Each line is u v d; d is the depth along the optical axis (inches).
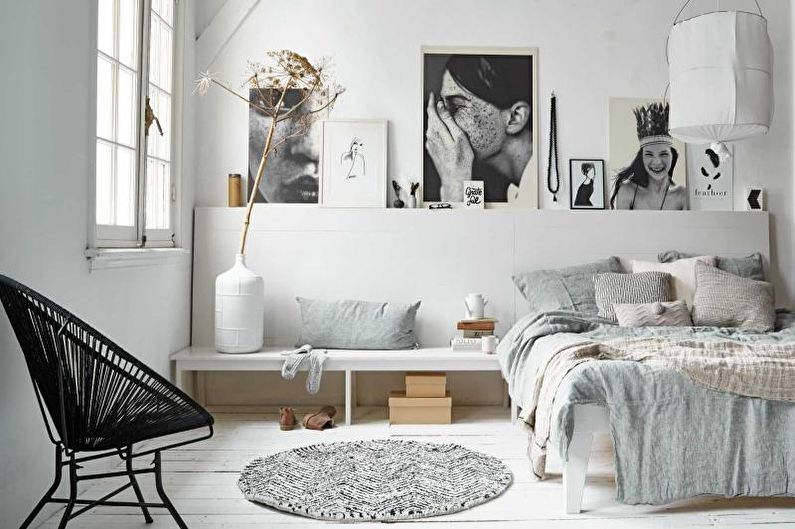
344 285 206.5
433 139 210.2
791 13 209.6
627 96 212.1
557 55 211.5
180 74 190.9
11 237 107.2
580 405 123.0
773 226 212.7
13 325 101.3
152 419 104.9
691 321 184.2
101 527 115.5
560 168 211.8
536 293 196.4
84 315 132.3
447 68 210.4
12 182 107.3
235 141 209.2
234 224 205.6
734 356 134.9
